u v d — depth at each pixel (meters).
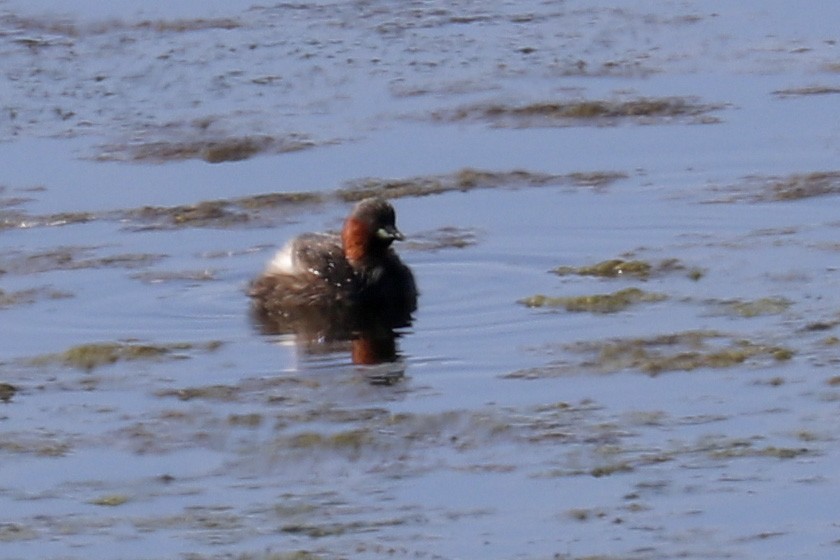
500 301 17.19
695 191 20.67
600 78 25.64
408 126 23.72
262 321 16.94
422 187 21.28
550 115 24.00
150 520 12.48
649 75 25.69
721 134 22.92
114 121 24.17
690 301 16.86
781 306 16.58
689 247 18.66
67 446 13.87
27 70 26.64
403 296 17.34
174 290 17.91
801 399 14.29
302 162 22.42
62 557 11.95
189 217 20.41
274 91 25.38
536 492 12.76
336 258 17.45
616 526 12.17
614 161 22.05
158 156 22.70
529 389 14.73
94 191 21.42
